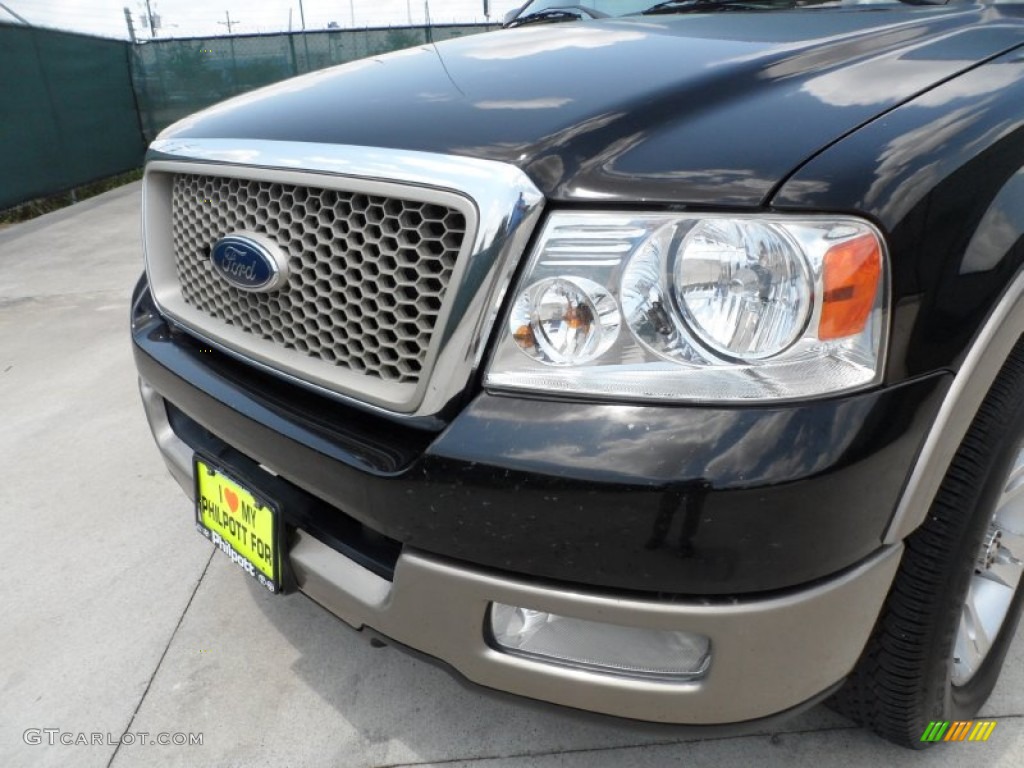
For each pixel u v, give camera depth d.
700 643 1.08
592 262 1.03
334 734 1.57
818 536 0.97
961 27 1.56
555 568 1.02
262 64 12.12
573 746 1.52
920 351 1.02
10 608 1.98
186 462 1.63
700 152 1.06
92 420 3.06
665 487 0.95
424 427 1.10
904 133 1.08
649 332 1.01
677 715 1.10
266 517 1.36
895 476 1.01
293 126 1.37
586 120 1.14
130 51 11.03
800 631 1.04
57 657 1.81
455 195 1.06
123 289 5.08
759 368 0.98
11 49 8.26
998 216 1.11
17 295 5.02
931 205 1.03
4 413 3.16
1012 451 1.20
